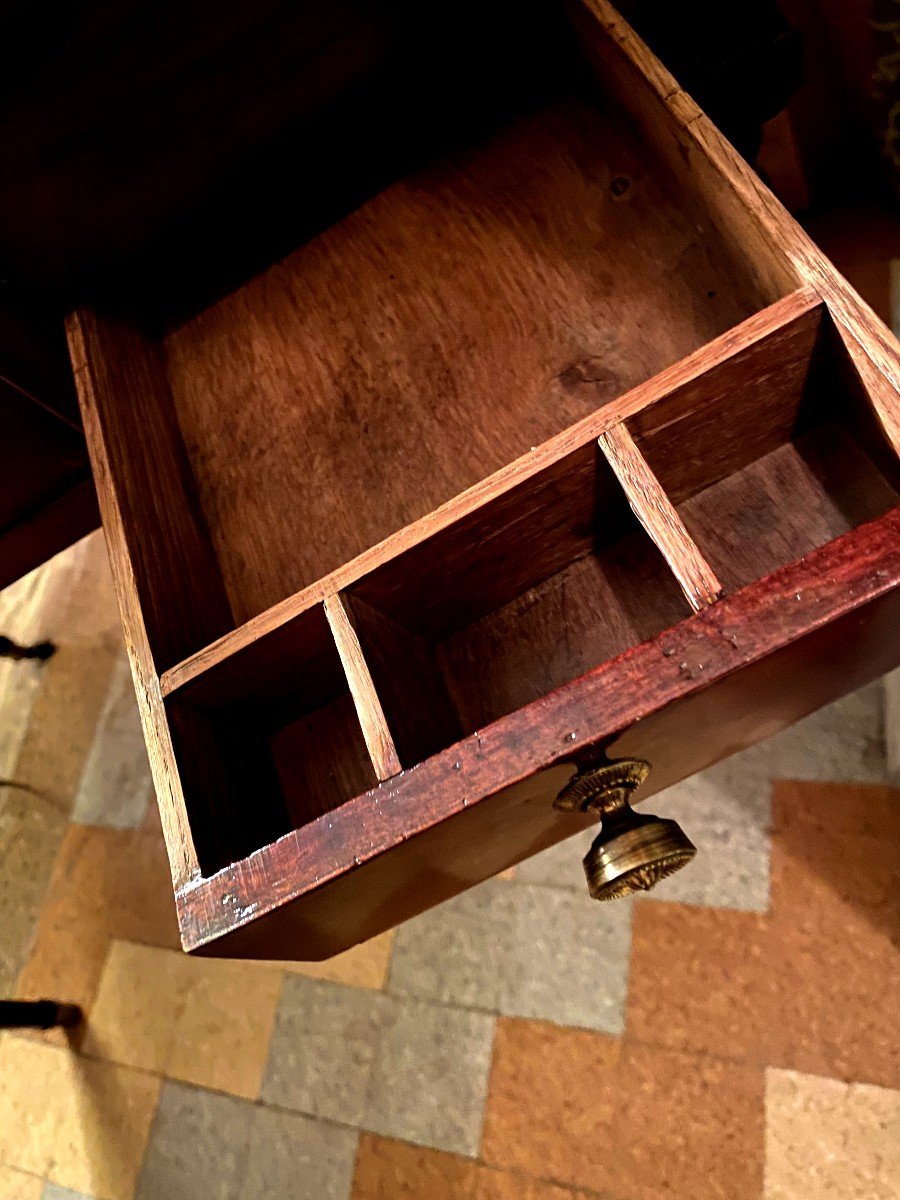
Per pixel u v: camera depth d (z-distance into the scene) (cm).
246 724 84
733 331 63
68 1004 156
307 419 93
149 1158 141
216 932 62
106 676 185
